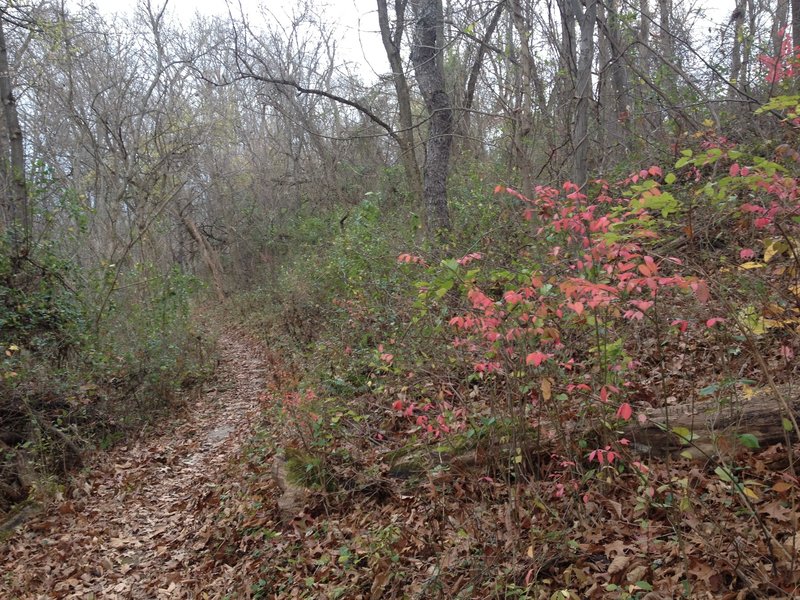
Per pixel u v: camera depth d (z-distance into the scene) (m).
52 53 13.33
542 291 3.63
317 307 13.41
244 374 13.87
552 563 3.79
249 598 5.07
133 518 7.59
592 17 7.95
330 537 5.29
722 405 3.86
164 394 11.76
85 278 12.88
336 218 18.22
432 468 5.25
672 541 3.55
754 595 2.95
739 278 3.94
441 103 11.16
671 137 8.79
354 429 6.65
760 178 2.91
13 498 7.90
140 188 19.20
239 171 28.98
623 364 4.07
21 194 11.27
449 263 3.91
